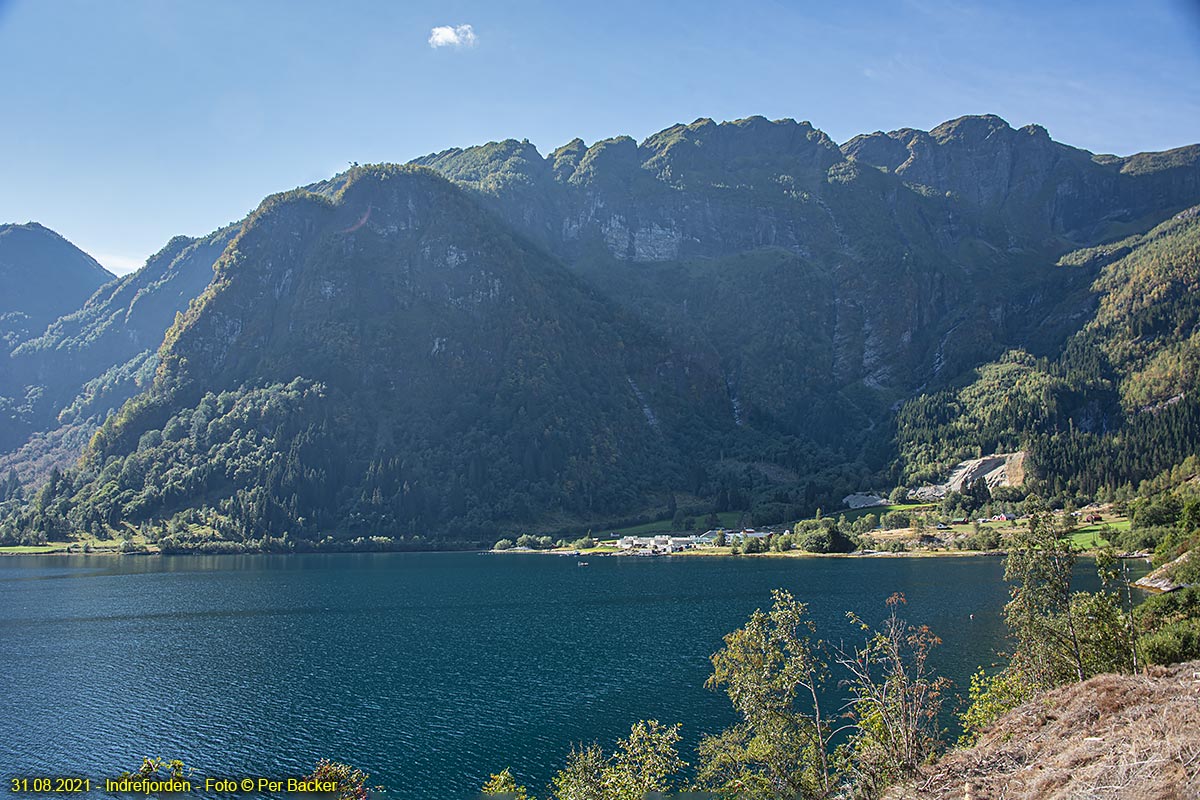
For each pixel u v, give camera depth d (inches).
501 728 3297.2
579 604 6594.5
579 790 1900.8
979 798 1414.9
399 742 3154.5
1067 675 2207.2
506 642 5032.0
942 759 1681.8
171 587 7780.5
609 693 3767.2
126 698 3777.1
